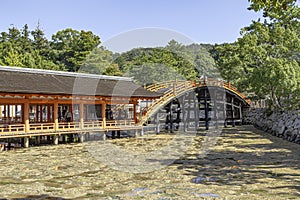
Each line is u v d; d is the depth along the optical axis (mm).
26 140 17656
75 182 9391
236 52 29547
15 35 50688
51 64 38531
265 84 21547
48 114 21656
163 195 7906
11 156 14656
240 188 8391
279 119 22484
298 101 22484
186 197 7691
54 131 18438
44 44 50031
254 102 36406
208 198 7562
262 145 16766
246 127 29391
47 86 18297
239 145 17062
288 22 23203
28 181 9594
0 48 41500
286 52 22891
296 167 10883
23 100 17422
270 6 8789
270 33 23453
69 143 19625
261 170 10539
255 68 23703
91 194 8094
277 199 7375
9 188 8773
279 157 12906
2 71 18719
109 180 9586
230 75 29547
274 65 20688
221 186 8648
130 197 7785
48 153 15492
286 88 20203
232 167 11188
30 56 36156
